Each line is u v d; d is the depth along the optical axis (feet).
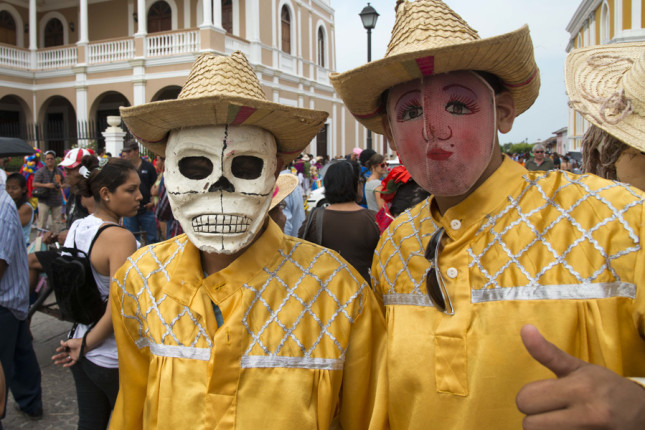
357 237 10.31
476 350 3.92
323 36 76.33
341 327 4.68
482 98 4.05
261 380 4.41
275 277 4.73
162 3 62.34
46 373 12.35
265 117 4.33
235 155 4.45
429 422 4.08
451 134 4.01
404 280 4.56
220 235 4.45
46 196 24.22
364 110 4.78
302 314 4.62
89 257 7.32
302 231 10.86
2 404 5.33
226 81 4.46
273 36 61.16
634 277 3.56
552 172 4.21
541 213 3.99
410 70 3.92
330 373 4.53
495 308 3.92
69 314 7.26
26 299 9.16
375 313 4.93
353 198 10.73
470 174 4.09
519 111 4.75
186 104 4.09
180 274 4.81
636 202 3.70
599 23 58.75
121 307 5.20
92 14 65.41
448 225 4.32
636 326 3.56
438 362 4.07
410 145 4.18
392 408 4.40
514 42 3.67
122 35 64.23
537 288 3.80
